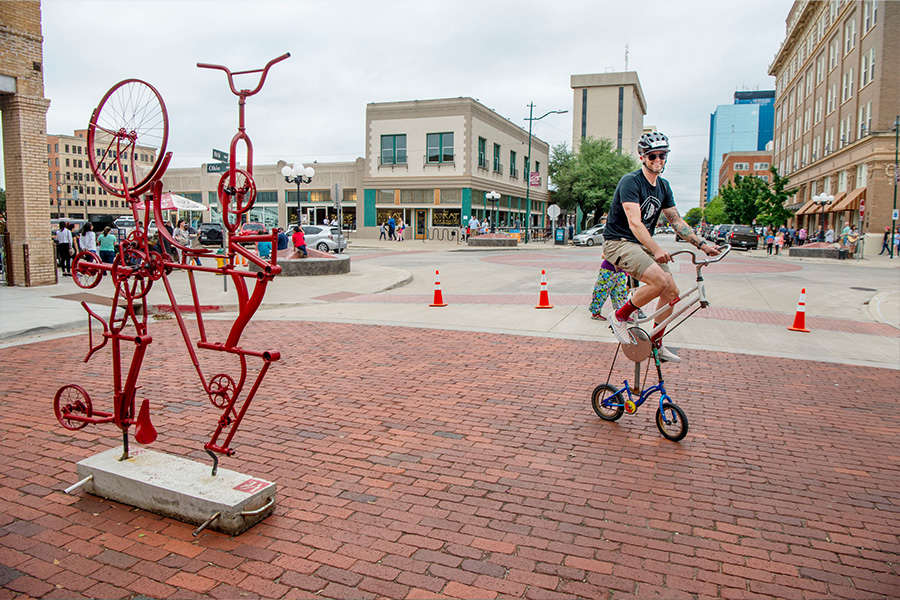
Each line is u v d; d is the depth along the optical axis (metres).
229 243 3.20
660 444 4.54
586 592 2.67
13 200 14.13
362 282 15.84
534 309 11.35
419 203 43.62
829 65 44.47
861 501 3.63
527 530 3.23
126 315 3.55
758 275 19.00
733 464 4.18
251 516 3.20
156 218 3.37
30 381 6.20
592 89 106.06
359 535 3.15
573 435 4.71
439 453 4.31
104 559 2.90
